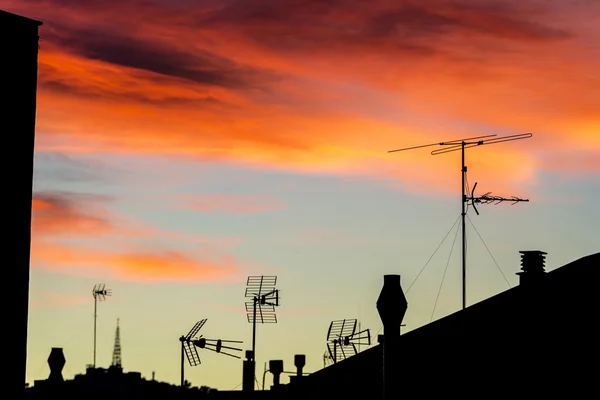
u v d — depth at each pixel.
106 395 90.81
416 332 50.47
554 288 47.44
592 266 47.38
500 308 48.78
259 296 70.25
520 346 47.22
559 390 45.69
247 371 71.94
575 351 45.75
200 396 83.19
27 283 52.00
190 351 67.50
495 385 47.38
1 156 51.53
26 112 52.47
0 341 50.78
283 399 59.91
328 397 56.84
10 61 52.12
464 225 63.22
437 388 48.75
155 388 93.25
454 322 49.75
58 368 74.12
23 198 52.12
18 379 51.19
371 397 54.78
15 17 52.31
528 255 55.38
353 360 57.12
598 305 45.69
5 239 51.34
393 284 40.00
